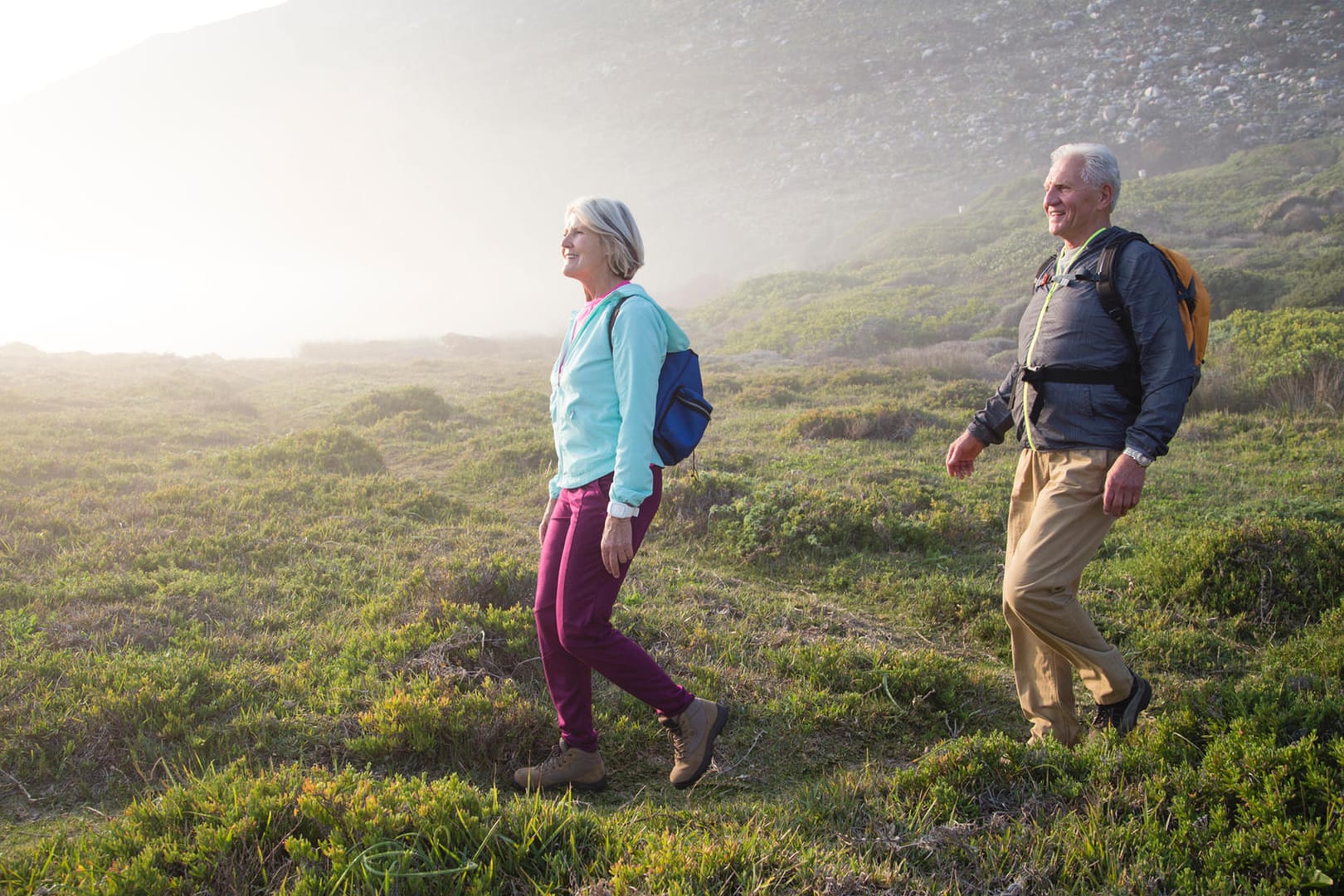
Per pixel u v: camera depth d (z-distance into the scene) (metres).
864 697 3.53
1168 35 70.06
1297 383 10.61
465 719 3.09
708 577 5.33
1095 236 2.92
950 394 12.82
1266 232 26.28
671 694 2.79
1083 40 74.44
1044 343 2.97
